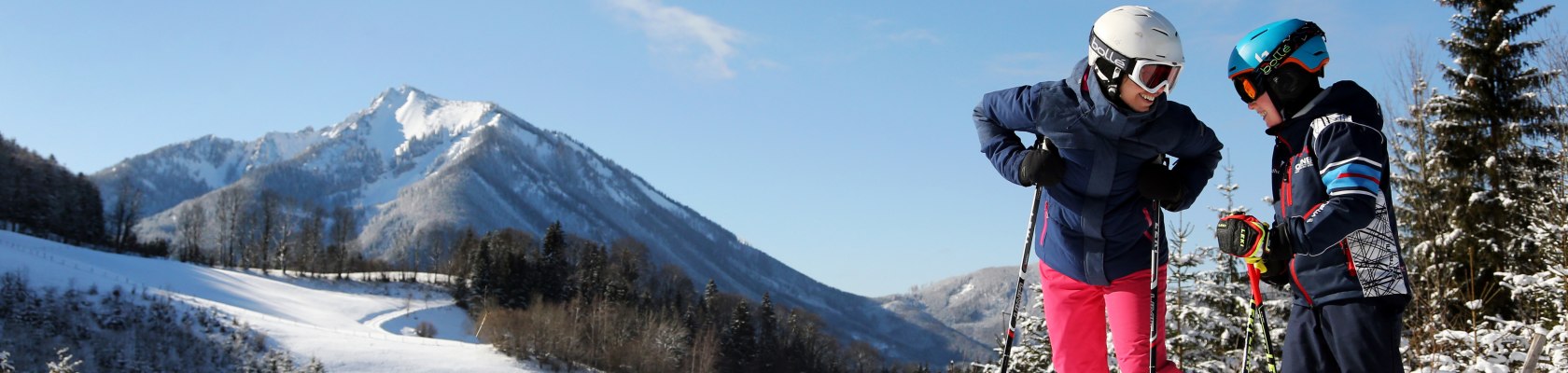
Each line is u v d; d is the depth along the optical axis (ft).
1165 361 12.05
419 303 326.85
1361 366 10.41
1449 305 33.42
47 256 232.53
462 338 284.00
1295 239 9.97
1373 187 9.85
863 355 430.61
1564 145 41.39
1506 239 43.50
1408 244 45.19
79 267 223.92
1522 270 42.63
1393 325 10.47
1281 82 10.80
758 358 286.05
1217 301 34.19
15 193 339.36
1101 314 12.61
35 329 153.48
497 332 215.31
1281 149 11.18
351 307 303.68
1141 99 10.94
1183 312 33.04
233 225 474.49
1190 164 11.86
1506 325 23.73
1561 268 26.78
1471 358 23.30
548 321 214.90
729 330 292.81
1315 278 10.91
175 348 163.02
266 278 338.13
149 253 371.15
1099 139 11.39
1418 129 46.52
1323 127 10.32
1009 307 13.73
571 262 401.08
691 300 389.60
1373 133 10.10
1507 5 49.34
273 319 213.46
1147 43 10.64
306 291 322.96
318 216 498.28
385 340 206.49
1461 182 45.47
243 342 177.17
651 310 290.97
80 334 157.99
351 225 509.35
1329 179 10.07
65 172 380.78
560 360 205.05
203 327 180.45
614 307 266.16
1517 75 48.14
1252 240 10.35
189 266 313.73
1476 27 49.60
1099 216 11.78
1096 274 12.04
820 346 366.63
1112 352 29.45
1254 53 10.98
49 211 352.08
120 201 388.16
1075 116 11.37
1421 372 22.31
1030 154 11.66
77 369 143.13
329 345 191.01
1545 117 46.73
